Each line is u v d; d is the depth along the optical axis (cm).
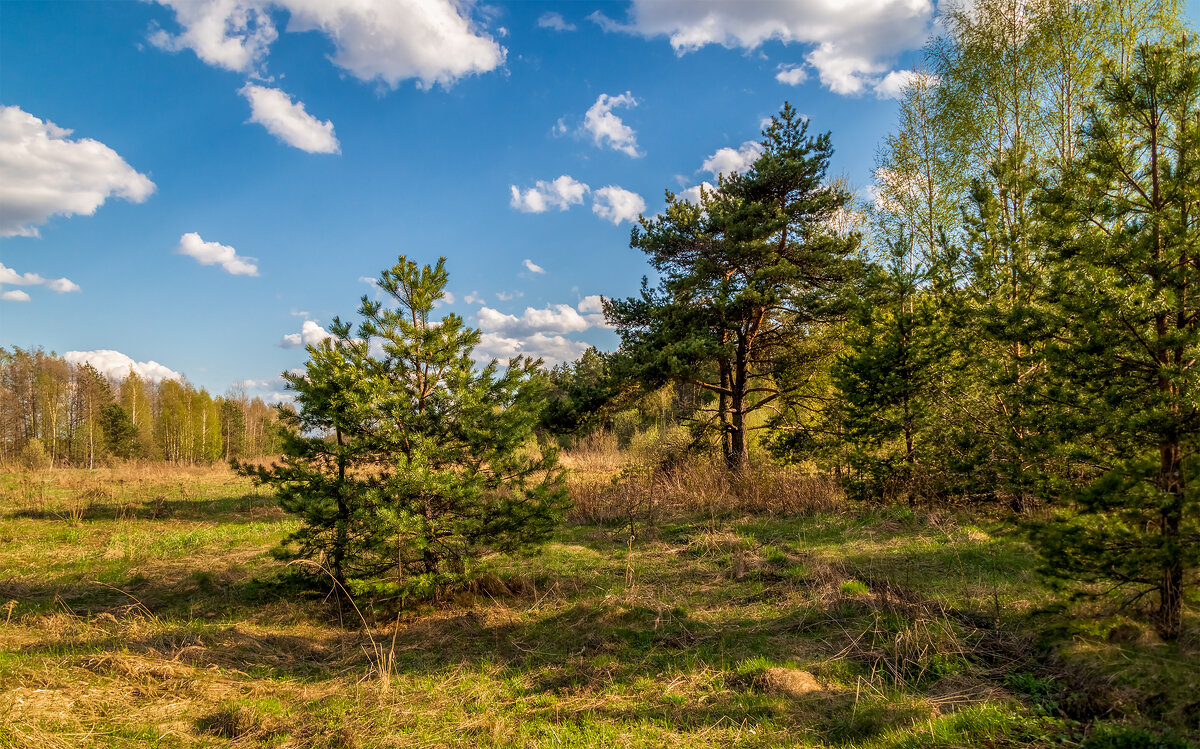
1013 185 835
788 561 855
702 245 1481
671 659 537
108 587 800
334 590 716
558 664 544
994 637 520
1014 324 591
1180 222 485
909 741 367
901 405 1162
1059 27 1264
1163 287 493
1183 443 473
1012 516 564
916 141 1648
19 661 502
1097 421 504
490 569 750
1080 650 448
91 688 458
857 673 484
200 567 920
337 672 539
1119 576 464
